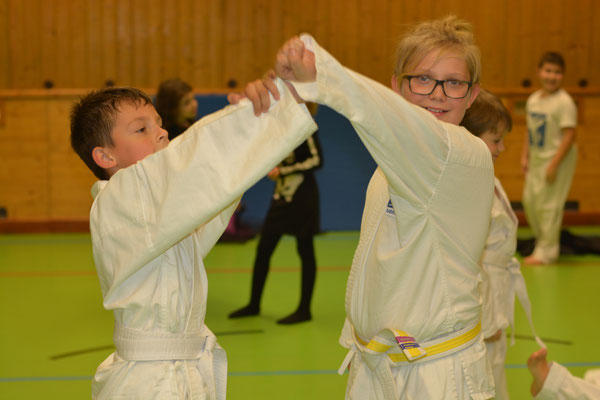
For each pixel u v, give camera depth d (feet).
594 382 8.07
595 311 14.94
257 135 4.05
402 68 5.43
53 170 24.14
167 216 4.21
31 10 24.47
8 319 14.35
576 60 25.44
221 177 4.08
